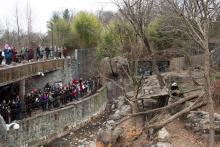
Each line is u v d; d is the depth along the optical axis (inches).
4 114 991.6
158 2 1077.1
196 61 1257.4
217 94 882.1
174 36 1256.8
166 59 1742.1
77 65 1798.7
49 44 2309.3
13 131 940.6
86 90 1558.8
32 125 1027.9
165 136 776.9
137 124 920.3
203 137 767.7
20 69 1182.9
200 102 837.2
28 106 1097.4
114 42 1539.1
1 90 1263.5
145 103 1007.6
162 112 919.7
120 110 1333.7
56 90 1299.2
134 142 833.5
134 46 1002.1
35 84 1520.7
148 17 986.1
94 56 1898.4
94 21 2165.4
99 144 853.2
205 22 635.5
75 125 1266.0
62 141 1117.7
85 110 1352.1
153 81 1309.1
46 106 1183.6
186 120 855.1
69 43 2194.9
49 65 1485.0
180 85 1138.0
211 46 971.9
